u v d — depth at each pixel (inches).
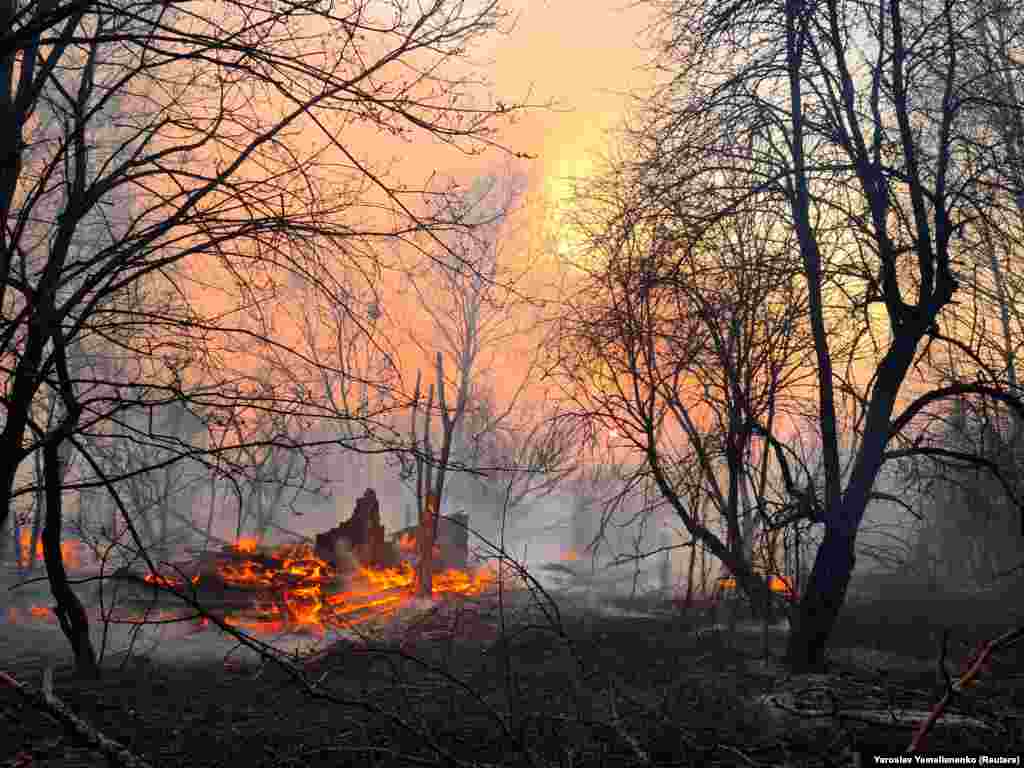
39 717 301.1
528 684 374.0
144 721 309.4
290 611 607.5
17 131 350.3
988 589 874.1
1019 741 248.7
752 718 306.5
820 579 475.2
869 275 484.7
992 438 530.6
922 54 475.8
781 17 500.1
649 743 273.7
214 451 337.7
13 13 346.9
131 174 358.3
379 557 898.7
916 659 494.9
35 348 337.7
